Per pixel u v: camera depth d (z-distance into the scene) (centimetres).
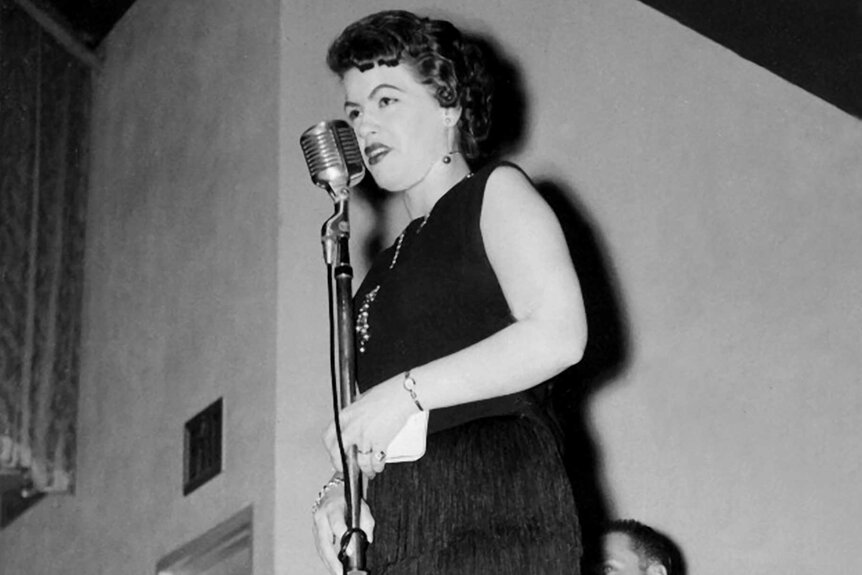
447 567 209
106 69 734
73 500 682
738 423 494
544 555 208
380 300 228
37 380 676
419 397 210
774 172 510
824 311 490
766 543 480
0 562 762
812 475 478
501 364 208
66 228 708
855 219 492
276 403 518
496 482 212
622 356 518
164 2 684
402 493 215
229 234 579
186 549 559
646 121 534
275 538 499
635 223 527
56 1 715
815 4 471
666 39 538
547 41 556
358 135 240
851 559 466
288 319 530
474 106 243
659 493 500
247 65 591
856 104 500
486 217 221
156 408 614
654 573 468
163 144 659
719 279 509
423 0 571
